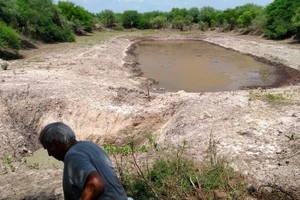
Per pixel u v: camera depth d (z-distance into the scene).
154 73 26.38
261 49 36.47
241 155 9.25
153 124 13.88
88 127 14.05
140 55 35.75
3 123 13.47
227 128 11.25
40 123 14.41
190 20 67.50
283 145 9.82
